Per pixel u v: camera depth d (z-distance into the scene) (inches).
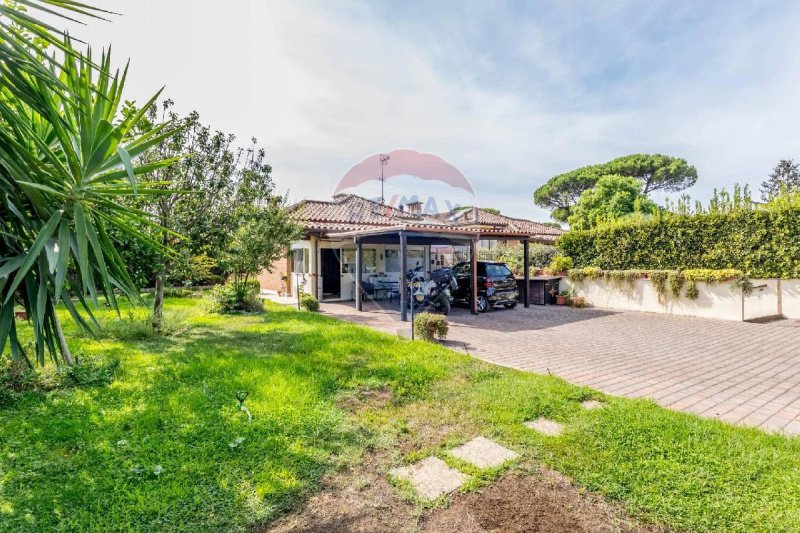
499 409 134.0
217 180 294.4
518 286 525.3
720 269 414.0
